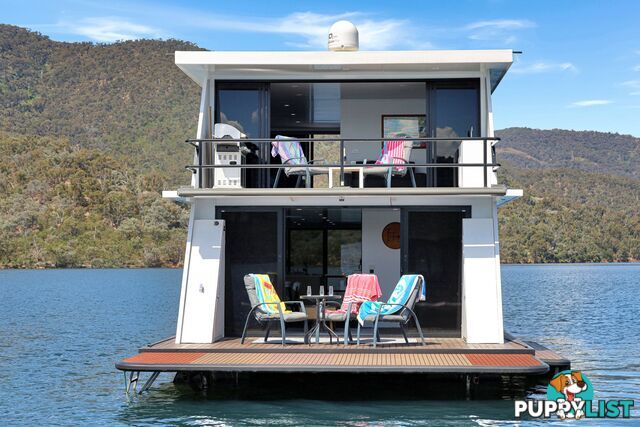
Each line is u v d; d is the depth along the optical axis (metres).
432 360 11.06
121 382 14.19
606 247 178.62
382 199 13.11
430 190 12.24
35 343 22.33
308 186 12.86
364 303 11.93
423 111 15.77
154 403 11.58
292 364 10.68
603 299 46.38
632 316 32.22
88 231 137.75
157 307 41.47
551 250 173.25
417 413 10.49
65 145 164.25
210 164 13.62
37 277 98.62
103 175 151.88
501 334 12.39
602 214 185.12
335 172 15.30
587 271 121.81
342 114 15.82
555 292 55.78
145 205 144.38
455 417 10.28
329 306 14.59
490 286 12.56
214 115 13.79
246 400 11.45
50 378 14.91
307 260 17.34
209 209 13.22
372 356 11.41
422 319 13.13
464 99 13.67
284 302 12.27
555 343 21.36
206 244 12.91
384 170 13.30
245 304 13.23
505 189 12.16
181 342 12.54
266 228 13.20
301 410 10.70
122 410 11.21
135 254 137.00
